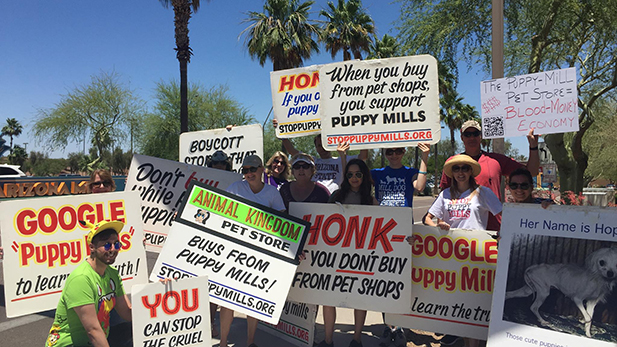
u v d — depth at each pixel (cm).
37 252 369
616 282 277
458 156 382
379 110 389
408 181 436
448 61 917
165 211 468
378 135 390
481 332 362
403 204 433
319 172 528
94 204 389
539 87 375
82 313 282
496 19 460
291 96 453
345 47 2381
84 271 287
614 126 1756
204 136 555
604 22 851
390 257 372
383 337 422
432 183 5397
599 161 2422
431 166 6438
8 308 357
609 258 280
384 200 440
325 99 405
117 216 396
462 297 368
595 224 287
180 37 1609
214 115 3083
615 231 281
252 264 366
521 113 384
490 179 423
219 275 365
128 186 474
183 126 1645
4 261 358
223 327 385
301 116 449
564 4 842
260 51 2027
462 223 385
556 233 299
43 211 373
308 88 445
